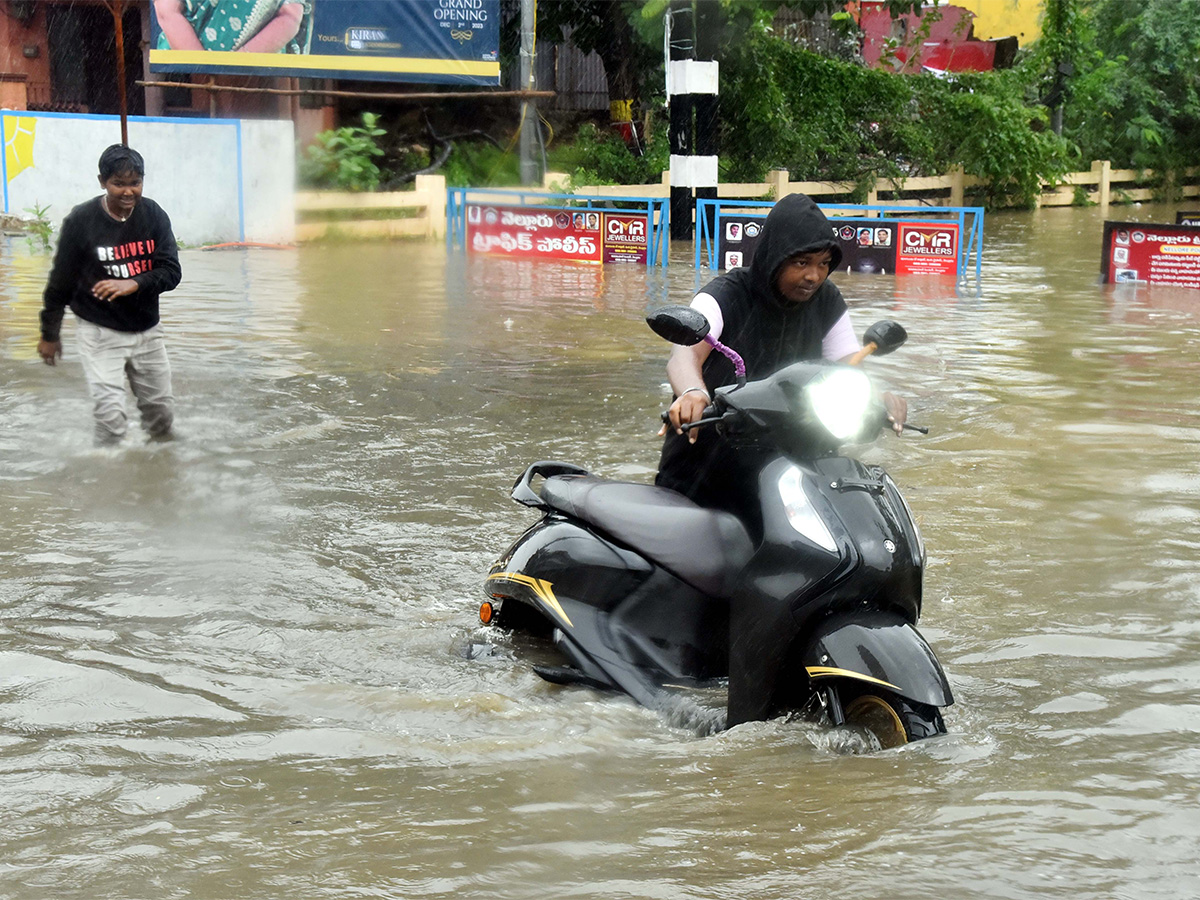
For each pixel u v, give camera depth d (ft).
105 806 9.71
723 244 53.57
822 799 9.70
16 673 12.44
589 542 13.07
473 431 23.86
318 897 8.27
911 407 25.82
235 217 60.49
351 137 68.13
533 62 73.31
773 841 9.02
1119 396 26.84
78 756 10.66
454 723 11.53
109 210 21.68
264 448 22.50
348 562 16.52
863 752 10.67
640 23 75.15
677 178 66.59
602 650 12.45
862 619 10.63
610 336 35.24
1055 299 43.78
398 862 8.75
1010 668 12.84
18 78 73.41
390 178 72.49
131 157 21.45
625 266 54.60
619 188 67.77
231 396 26.78
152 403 22.91
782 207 12.32
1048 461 21.48
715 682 12.28
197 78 73.20
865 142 85.76
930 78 89.30
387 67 65.31
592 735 11.21
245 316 38.01
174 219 59.21
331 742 10.97
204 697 12.02
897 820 9.32
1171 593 15.17
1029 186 90.68
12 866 8.71
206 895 8.31
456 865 8.70
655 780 10.16
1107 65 102.99
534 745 10.94
